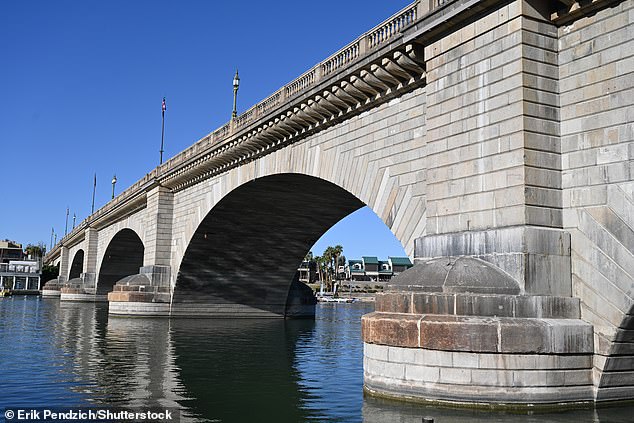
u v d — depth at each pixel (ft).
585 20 57.06
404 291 57.21
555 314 53.62
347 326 166.81
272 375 78.54
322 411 56.65
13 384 68.80
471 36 62.95
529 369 50.88
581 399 52.11
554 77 58.59
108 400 60.95
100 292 296.92
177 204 170.09
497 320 51.70
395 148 80.28
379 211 82.64
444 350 52.13
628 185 52.01
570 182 56.85
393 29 77.05
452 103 64.75
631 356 53.57
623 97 53.21
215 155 131.13
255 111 114.93
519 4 57.88
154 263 172.14
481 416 49.16
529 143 56.29
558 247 55.26
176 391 66.44
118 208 218.18
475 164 61.00
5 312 207.00
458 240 60.44
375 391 56.39
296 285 198.90
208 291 175.32
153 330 137.08
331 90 88.07
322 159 98.27
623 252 51.83
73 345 106.52
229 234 158.20
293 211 145.28
